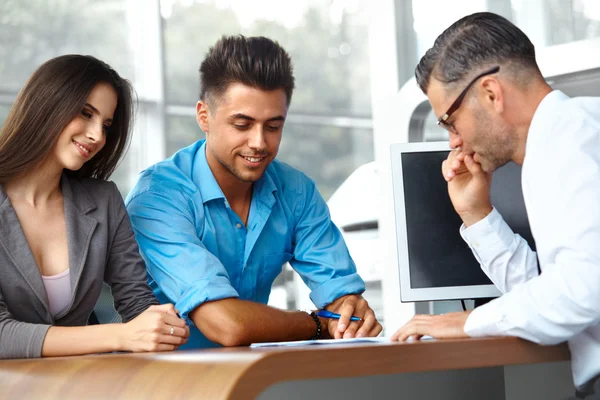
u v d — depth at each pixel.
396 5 3.40
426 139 2.93
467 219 1.77
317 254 2.15
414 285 2.08
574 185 1.31
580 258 1.28
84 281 1.83
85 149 1.80
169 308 1.66
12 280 1.73
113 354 1.46
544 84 1.49
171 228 1.96
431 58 1.54
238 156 1.94
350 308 1.99
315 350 1.09
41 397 1.31
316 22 7.72
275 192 2.16
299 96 7.67
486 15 1.51
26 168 1.79
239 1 7.11
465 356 1.24
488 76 1.47
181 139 6.62
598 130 1.34
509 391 1.70
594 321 1.30
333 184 7.86
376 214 4.00
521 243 1.73
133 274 1.93
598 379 1.35
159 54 6.40
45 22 5.85
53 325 1.77
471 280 2.09
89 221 1.87
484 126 1.49
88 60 1.82
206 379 1.06
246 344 1.78
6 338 1.61
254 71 1.89
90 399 1.22
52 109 1.76
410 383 1.49
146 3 6.35
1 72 5.64
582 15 3.71
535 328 1.29
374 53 3.45
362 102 8.01
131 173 6.30
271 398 1.27
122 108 1.93
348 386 1.38
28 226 1.81
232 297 1.84
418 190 2.11
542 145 1.38
